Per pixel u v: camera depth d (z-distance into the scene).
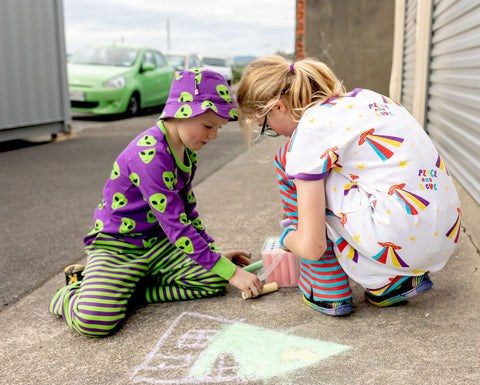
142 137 2.06
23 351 1.89
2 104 6.57
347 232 1.81
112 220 2.15
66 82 7.75
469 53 3.37
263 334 1.88
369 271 1.87
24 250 3.07
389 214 1.72
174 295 2.21
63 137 7.79
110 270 2.04
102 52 10.83
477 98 3.11
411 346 1.72
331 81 1.86
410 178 1.73
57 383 1.67
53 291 2.47
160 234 2.24
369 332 1.84
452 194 1.82
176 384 1.61
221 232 3.13
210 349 1.81
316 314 2.01
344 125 1.75
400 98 7.64
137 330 1.98
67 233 3.38
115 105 9.80
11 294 2.46
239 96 1.93
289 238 1.88
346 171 1.79
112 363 1.76
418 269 1.85
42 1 7.19
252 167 5.34
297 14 8.48
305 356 1.72
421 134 1.82
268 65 1.89
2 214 3.86
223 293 2.27
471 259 2.40
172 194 2.03
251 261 2.60
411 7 6.58
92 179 5.02
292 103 1.84
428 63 4.93
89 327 1.90
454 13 3.87
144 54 11.02
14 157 6.29
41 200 4.25
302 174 1.73
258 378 1.61
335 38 8.41
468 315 1.90
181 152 2.10
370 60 8.38
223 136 8.07
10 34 6.66
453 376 1.54
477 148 3.09
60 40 7.55
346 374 1.60
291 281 2.27
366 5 8.23
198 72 1.92
